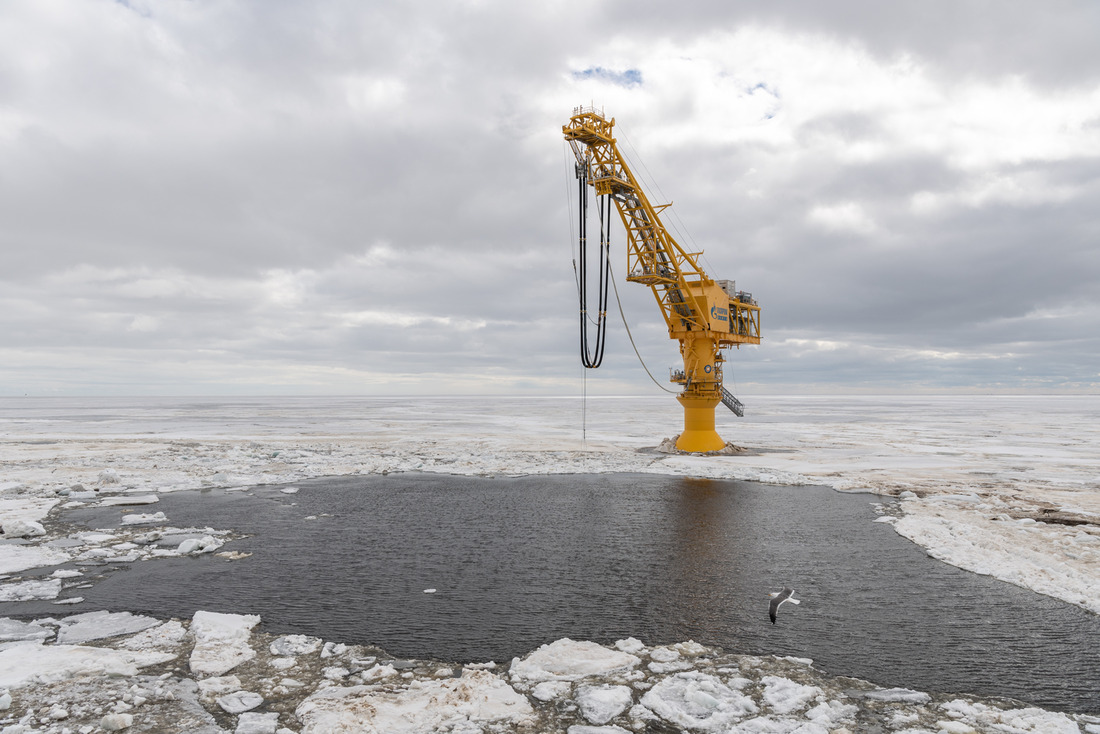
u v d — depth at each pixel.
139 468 30.97
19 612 11.72
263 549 16.64
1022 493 24.94
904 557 15.91
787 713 8.04
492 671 9.47
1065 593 12.86
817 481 28.14
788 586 13.62
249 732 7.43
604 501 23.52
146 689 8.52
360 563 15.36
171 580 13.84
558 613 11.98
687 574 14.51
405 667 9.58
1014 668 9.54
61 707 7.85
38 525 17.69
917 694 8.59
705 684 8.80
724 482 28.11
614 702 8.36
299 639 10.55
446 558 15.84
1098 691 8.80
